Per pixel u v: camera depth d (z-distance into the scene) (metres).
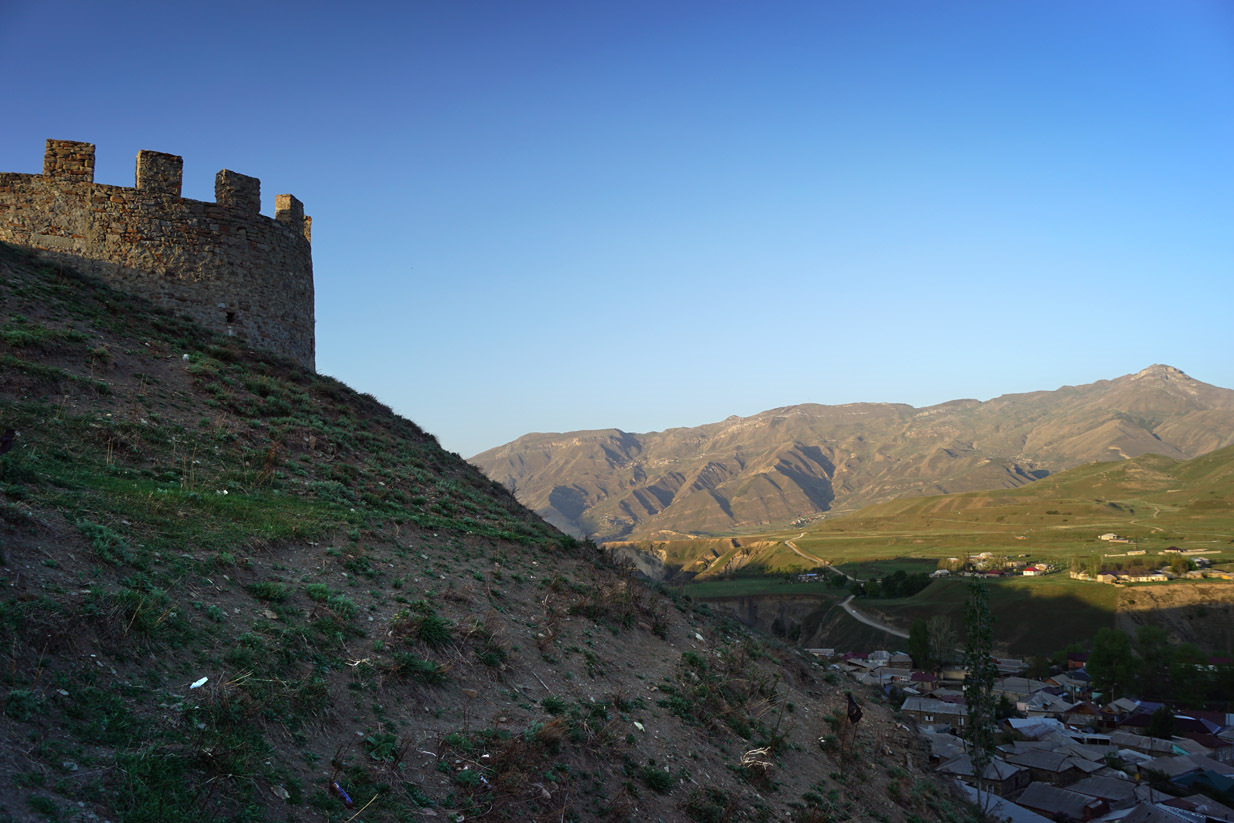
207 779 6.20
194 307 23.02
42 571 7.81
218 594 9.43
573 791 9.16
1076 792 43.34
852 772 15.70
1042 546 196.12
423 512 17.91
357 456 19.95
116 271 22.02
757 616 146.38
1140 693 82.31
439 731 8.98
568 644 13.72
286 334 25.45
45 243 21.36
